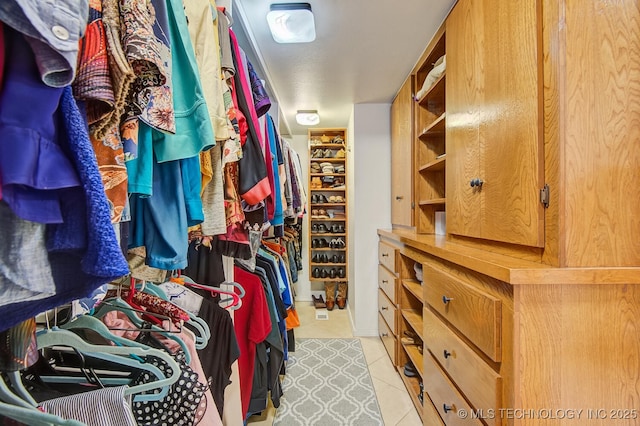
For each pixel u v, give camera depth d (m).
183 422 0.66
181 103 0.60
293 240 3.02
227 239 1.04
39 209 0.31
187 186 0.65
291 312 2.25
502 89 0.99
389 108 2.62
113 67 0.41
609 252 0.77
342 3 1.33
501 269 0.79
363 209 2.66
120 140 0.47
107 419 0.50
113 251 0.34
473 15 1.19
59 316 0.66
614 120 0.77
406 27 1.51
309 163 3.41
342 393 1.82
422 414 1.52
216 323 1.01
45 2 0.29
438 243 1.40
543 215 0.82
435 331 1.28
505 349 0.80
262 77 1.98
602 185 0.77
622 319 0.76
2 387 0.45
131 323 0.79
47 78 0.30
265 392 1.50
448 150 1.45
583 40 0.77
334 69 1.95
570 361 0.76
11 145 0.28
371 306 2.68
